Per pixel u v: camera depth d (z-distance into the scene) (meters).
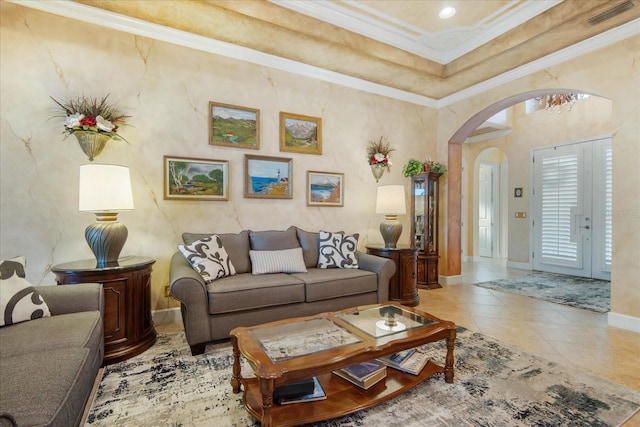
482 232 7.48
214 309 2.39
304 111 3.79
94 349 1.62
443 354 2.35
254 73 3.47
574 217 5.36
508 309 3.48
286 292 2.68
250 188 3.45
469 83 4.26
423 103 4.77
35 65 2.60
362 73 3.96
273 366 1.42
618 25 2.90
